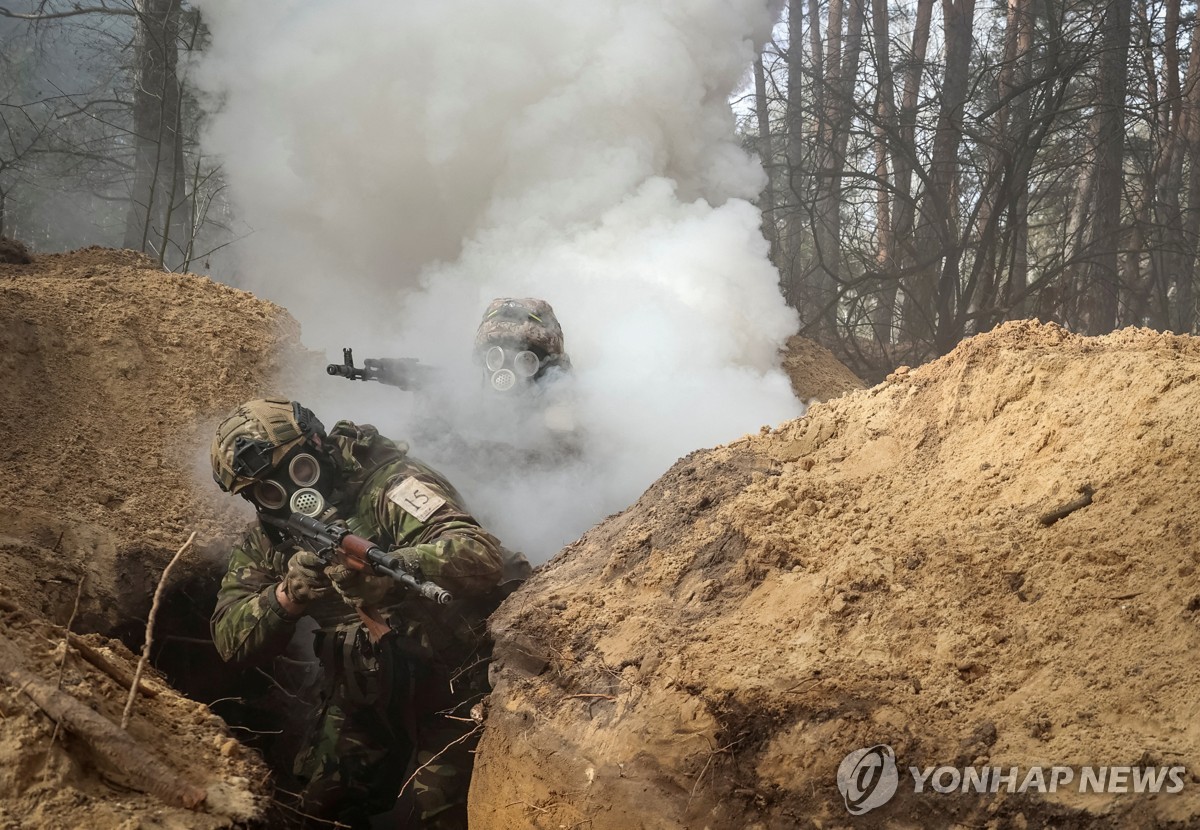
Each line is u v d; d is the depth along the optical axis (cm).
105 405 519
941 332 1354
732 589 350
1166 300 1731
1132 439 327
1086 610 282
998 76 1587
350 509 424
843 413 426
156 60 1212
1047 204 1861
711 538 372
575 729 327
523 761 333
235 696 473
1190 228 1903
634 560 388
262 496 409
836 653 303
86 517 448
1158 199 1922
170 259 1217
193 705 333
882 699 280
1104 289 1579
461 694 411
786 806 272
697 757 293
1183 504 292
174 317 589
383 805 423
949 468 370
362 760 412
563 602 376
